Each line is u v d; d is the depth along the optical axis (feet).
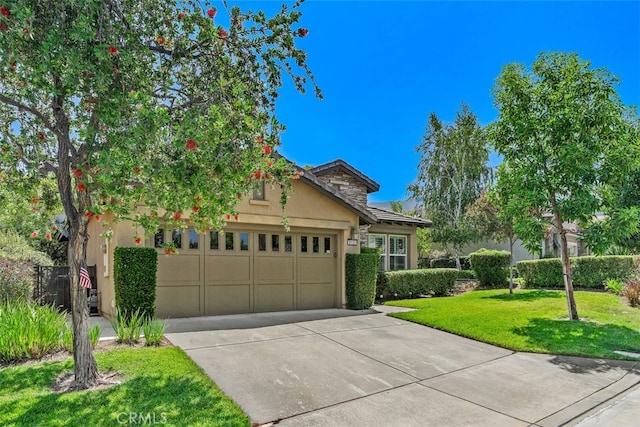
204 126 14.82
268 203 35.01
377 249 43.01
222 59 17.53
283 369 20.34
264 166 17.71
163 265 30.99
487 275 58.70
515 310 35.58
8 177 18.52
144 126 14.03
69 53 13.33
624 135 29.35
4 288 30.48
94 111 14.93
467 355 24.40
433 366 22.20
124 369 18.66
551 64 30.55
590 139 29.12
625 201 48.85
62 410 14.42
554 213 31.91
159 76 18.02
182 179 14.66
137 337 23.22
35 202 19.54
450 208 88.74
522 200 30.63
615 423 15.92
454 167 89.97
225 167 15.65
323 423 15.17
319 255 39.19
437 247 90.79
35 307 24.30
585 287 50.67
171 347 22.41
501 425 15.52
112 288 30.14
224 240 33.91
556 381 20.54
